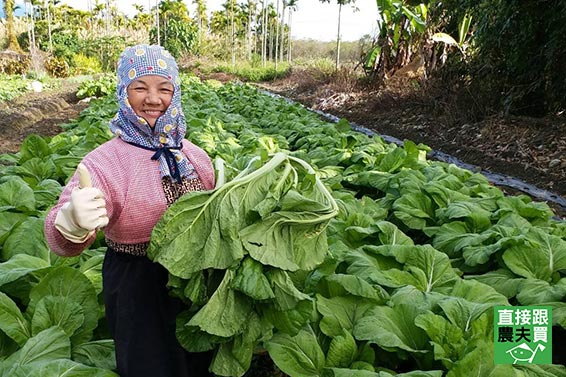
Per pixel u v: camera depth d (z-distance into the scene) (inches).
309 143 351.3
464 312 123.3
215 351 104.3
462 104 520.4
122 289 100.7
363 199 209.6
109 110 489.1
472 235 173.8
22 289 136.6
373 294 125.8
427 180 237.5
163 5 2074.3
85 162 94.7
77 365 101.7
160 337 101.9
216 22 2429.9
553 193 331.0
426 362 115.7
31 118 625.6
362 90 788.0
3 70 1289.4
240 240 96.0
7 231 166.6
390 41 748.6
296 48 2324.1
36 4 2068.2
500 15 458.3
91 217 84.9
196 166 106.0
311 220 103.3
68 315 118.2
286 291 97.0
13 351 120.8
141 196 96.4
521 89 474.6
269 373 137.8
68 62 1526.8
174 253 93.4
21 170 240.1
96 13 2426.2
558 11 420.8
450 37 574.2
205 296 96.9
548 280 152.6
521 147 406.9
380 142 351.3
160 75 95.5
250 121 508.1
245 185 102.6
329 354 113.5
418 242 204.1
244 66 1659.7
